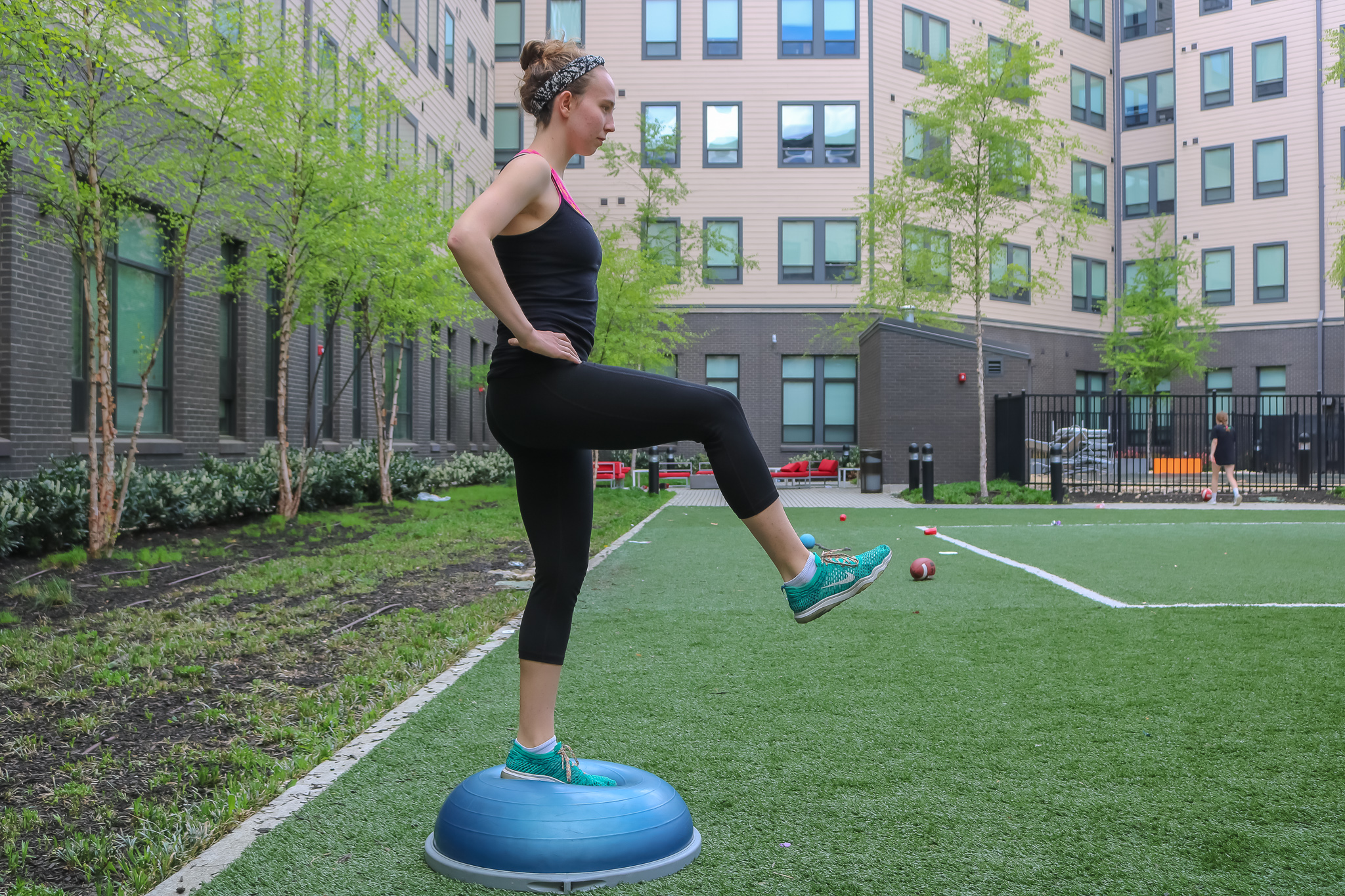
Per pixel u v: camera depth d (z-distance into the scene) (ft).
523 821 7.30
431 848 7.65
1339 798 8.80
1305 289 103.09
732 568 26.53
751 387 96.12
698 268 91.40
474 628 17.80
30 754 10.77
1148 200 112.37
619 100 96.17
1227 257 107.65
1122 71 114.11
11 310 30.04
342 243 34.06
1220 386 108.78
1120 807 8.64
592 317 7.45
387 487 47.52
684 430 7.13
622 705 12.31
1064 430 79.41
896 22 97.09
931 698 12.51
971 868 7.38
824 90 95.66
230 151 29.86
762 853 7.70
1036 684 13.23
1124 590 21.90
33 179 27.89
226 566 26.20
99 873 7.70
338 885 7.22
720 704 12.31
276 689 13.60
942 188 60.54
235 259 43.75
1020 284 61.31
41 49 21.61
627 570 26.13
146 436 38.37
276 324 49.44
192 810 8.96
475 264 6.46
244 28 30.58
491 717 11.86
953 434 74.18
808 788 9.20
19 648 15.78
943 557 28.99
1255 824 8.21
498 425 7.51
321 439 55.06
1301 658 14.64
